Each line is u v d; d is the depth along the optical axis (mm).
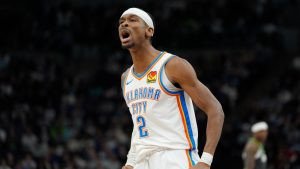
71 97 46562
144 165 12680
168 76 12508
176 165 12328
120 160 39719
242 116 48594
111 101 47562
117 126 43094
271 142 41375
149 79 12672
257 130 26547
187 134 12570
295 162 36906
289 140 43000
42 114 42688
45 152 37344
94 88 49719
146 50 12789
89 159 37406
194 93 12328
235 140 43812
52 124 41375
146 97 12648
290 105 48562
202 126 41062
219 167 41281
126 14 12789
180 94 12594
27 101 44594
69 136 40719
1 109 42281
